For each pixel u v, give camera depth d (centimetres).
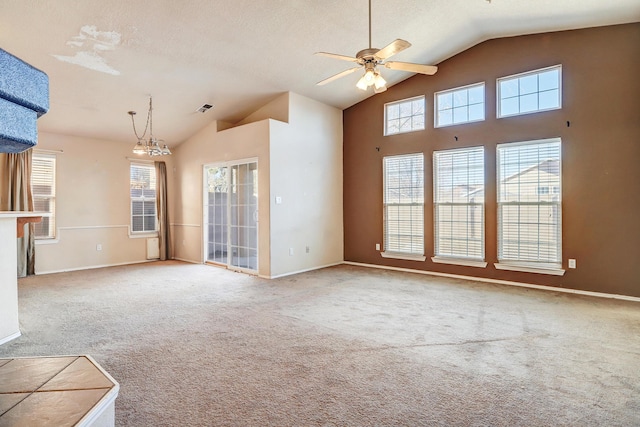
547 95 470
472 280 527
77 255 638
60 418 130
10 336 304
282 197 571
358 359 263
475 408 199
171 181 770
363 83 312
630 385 222
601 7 386
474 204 530
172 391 219
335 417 192
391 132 623
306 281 530
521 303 405
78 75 453
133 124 623
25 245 571
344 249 693
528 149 483
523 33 479
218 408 201
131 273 600
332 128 667
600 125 432
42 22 351
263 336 309
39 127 585
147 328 330
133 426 184
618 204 422
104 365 254
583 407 199
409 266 602
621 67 420
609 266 428
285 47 447
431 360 261
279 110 594
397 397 211
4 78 83
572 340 295
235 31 402
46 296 448
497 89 508
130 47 408
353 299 429
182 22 376
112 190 684
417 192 590
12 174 556
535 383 226
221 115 639
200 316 366
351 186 679
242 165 606
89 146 654
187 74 482
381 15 408
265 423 187
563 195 455
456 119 549
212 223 684
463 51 538
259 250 571
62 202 620
